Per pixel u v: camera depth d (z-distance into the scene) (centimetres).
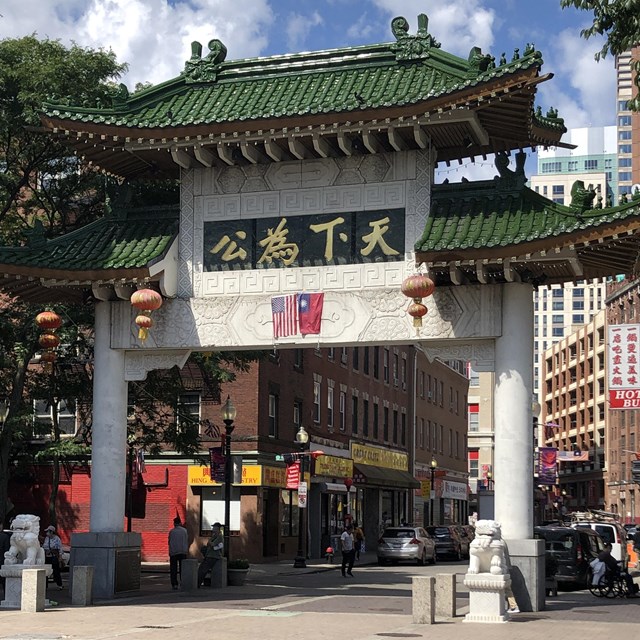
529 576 2027
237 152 2278
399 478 6538
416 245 2036
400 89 2189
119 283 2245
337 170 2236
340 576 3709
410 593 2698
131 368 2345
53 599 2284
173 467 4500
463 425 9019
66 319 3012
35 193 3189
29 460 4047
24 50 3034
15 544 2106
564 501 11250
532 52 1984
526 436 2067
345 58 2331
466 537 5575
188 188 2328
